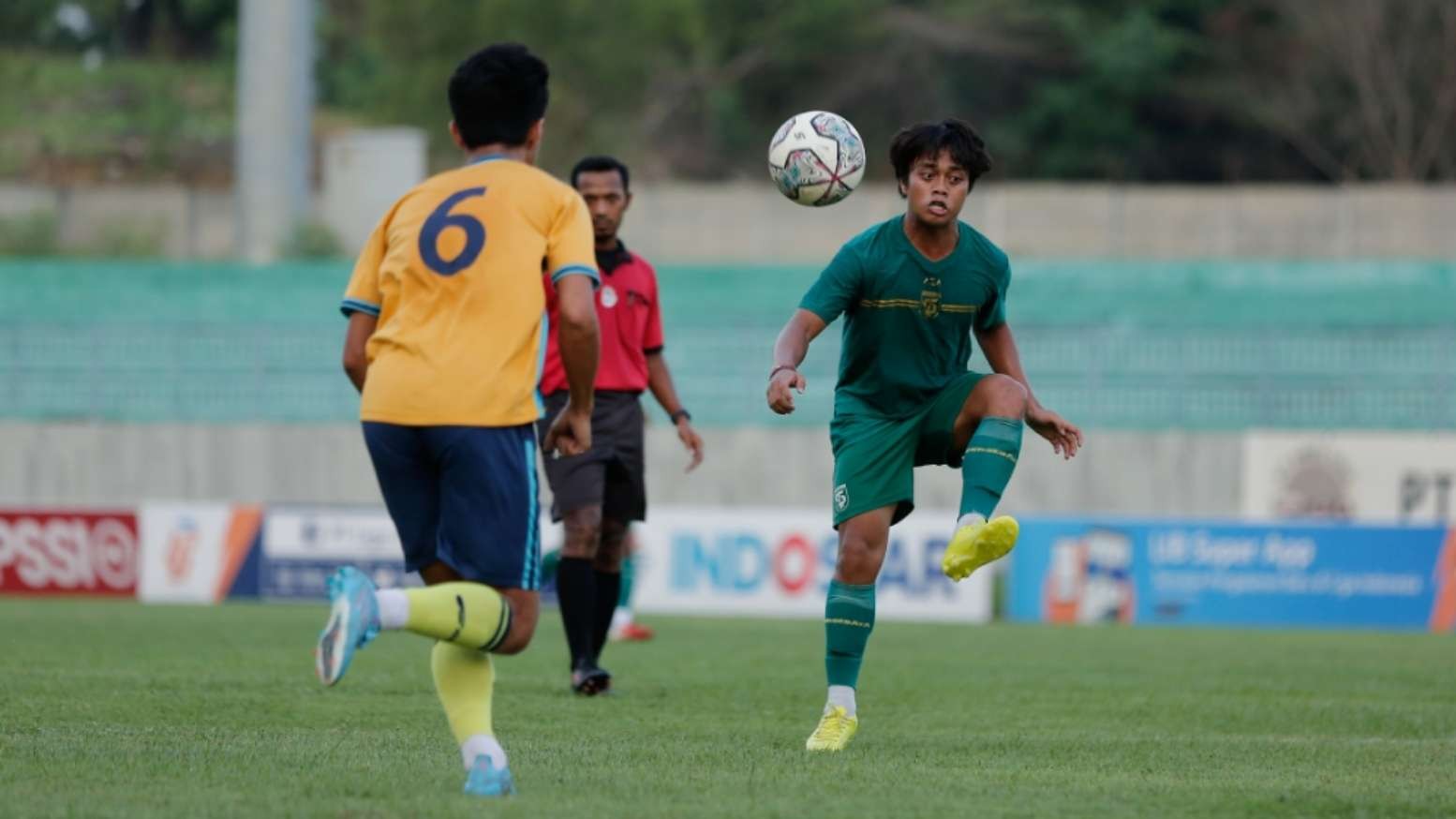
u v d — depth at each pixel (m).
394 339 17.11
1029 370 95.88
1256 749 24.31
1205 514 90.25
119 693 29.14
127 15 178.75
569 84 145.88
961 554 20.83
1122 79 169.62
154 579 67.06
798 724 26.58
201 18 177.75
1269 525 63.34
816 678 35.44
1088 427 93.50
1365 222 127.69
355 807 16.72
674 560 64.25
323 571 66.06
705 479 93.69
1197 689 34.88
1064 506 91.62
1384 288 104.44
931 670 38.66
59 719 25.11
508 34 141.50
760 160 173.88
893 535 63.72
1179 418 94.75
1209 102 172.50
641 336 32.53
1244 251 128.88
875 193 129.25
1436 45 162.88
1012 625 59.66
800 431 93.25
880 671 38.16
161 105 157.12
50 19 176.12
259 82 112.31
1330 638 53.88
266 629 48.06
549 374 31.39
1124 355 95.19
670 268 107.94
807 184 23.14
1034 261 118.88
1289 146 174.88
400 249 17.34
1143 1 176.62
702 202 130.38
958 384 22.83
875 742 24.27
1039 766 21.83
